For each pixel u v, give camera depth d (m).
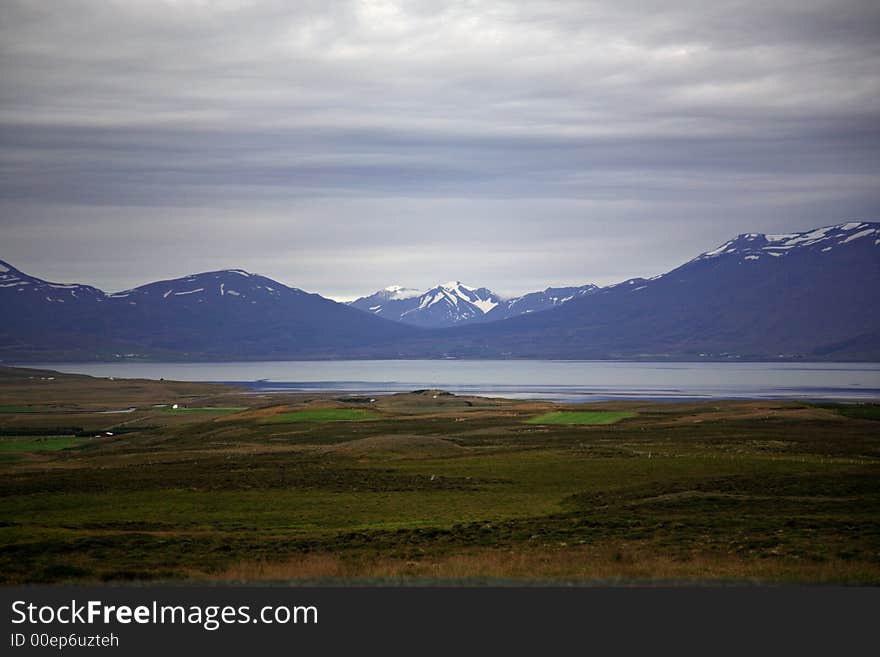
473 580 34.56
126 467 95.38
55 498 70.38
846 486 64.75
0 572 38.47
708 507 56.22
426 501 65.44
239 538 48.25
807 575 34.69
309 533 50.56
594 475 78.44
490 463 89.94
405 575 36.00
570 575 35.44
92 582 36.16
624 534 46.12
